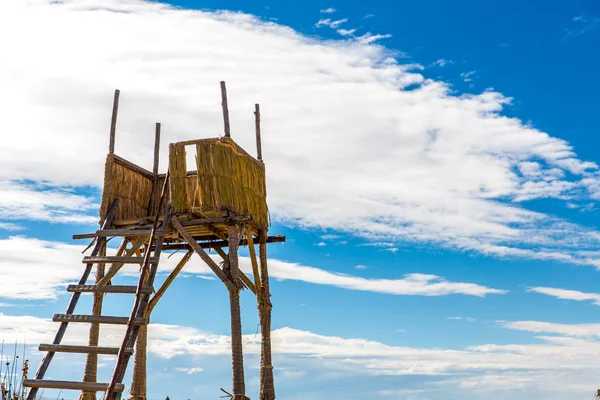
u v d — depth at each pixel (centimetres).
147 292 1712
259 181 2373
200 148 2123
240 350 2025
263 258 2419
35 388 1583
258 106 2495
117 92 2259
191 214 2111
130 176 2306
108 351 1623
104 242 2033
